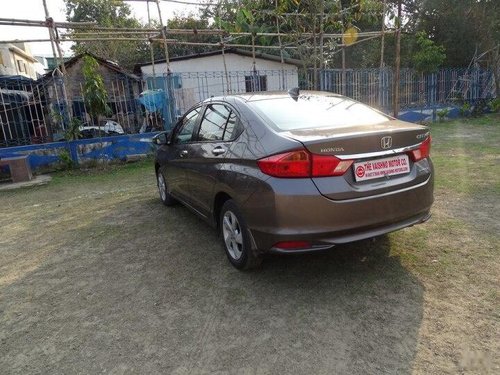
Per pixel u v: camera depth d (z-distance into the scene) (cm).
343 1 1101
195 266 362
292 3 997
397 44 1209
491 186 544
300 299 294
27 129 1012
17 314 301
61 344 261
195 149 403
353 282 311
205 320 277
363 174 280
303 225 270
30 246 446
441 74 1605
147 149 1037
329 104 365
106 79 1166
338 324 261
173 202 556
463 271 315
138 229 475
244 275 336
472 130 1177
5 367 242
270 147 285
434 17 2016
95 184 789
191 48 2527
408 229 404
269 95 373
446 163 707
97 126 1073
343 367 222
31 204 655
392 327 254
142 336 263
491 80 1725
